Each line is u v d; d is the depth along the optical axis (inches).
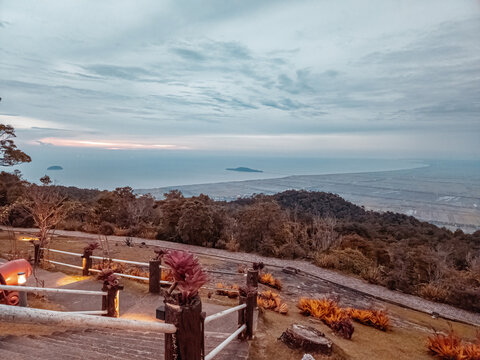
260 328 191.6
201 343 76.9
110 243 559.5
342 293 392.5
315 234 677.9
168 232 665.6
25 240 496.4
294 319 247.8
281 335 174.9
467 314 363.9
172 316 68.3
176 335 67.9
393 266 536.1
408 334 257.3
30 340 138.6
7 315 38.6
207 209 647.1
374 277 455.2
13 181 836.6
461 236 966.4
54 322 44.2
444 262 520.4
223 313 130.7
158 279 260.1
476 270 506.6
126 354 126.3
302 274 464.4
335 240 659.4
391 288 433.1
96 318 51.2
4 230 592.1
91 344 142.6
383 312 281.3
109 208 762.8
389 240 823.1
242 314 165.6
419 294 421.7
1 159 647.1
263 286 368.8
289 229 637.3
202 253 549.6
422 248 570.3
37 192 407.8
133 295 253.3
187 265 69.6
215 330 189.6
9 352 110.0
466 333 296.0
